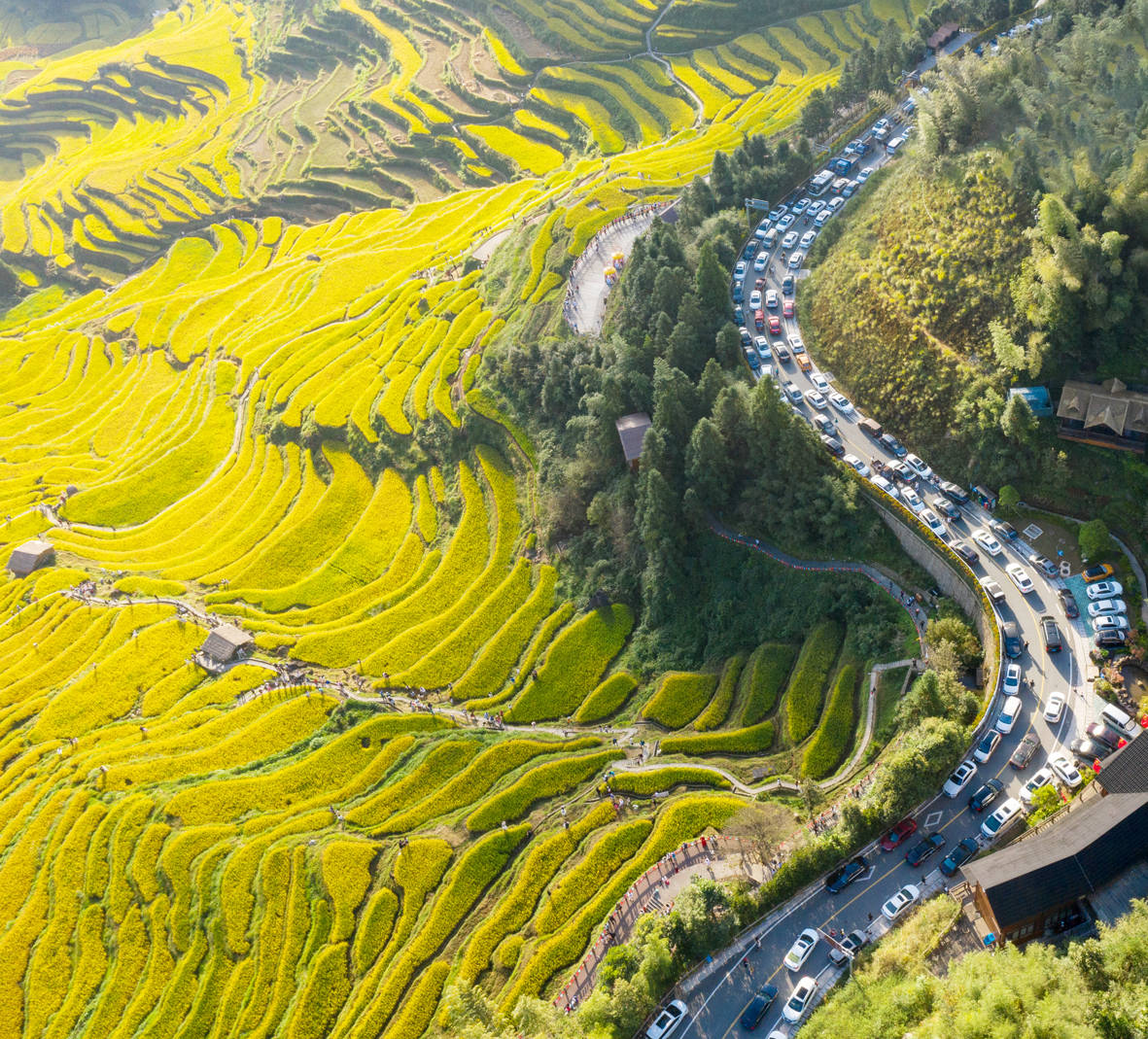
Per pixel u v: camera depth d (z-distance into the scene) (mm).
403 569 155500
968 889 81188
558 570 142500
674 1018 82188
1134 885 75625
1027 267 113000
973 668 102625
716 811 101750
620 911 94875
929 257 123500
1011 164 120438
